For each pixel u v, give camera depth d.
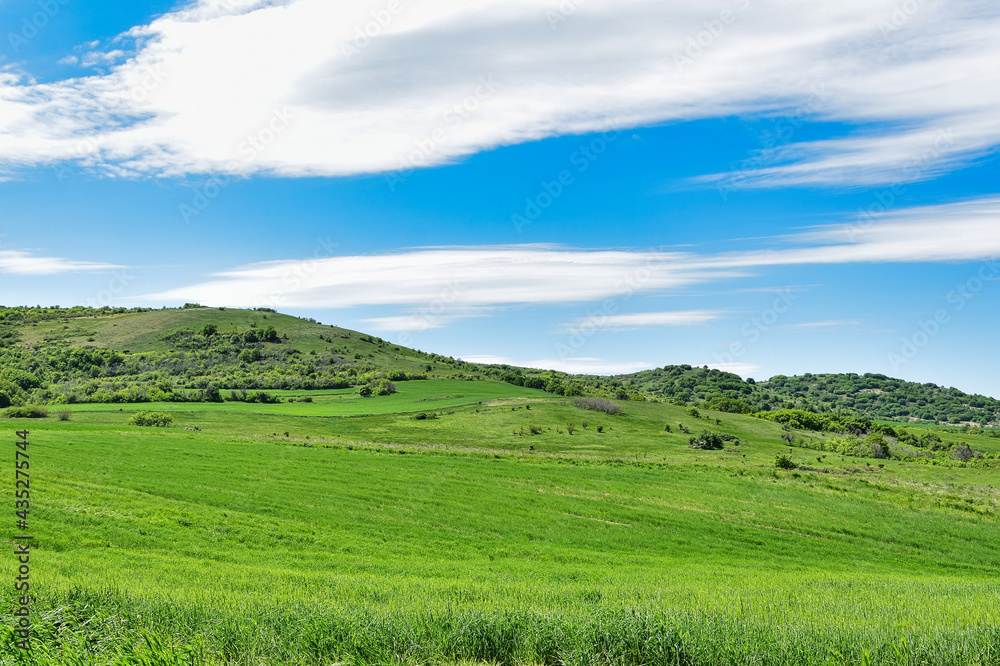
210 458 49.75
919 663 8.82
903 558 35.66
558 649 9.54
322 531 32.41
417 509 39.06
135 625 10.01
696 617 10.60
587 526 37.97
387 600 14.48
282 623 10.19
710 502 46.22
